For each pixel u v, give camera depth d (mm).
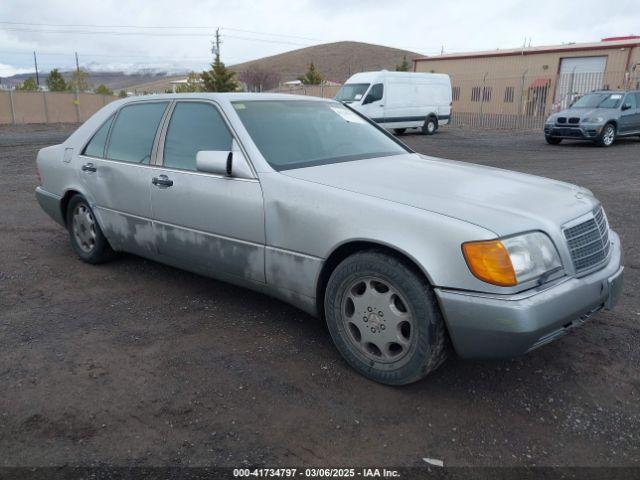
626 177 10305
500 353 2727
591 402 2961
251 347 3553
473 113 34062
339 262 3311
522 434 2695
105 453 2539
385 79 20859
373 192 3170
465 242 2729
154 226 4254
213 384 3109
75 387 3072
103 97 37688
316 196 3258
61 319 3975
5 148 16469
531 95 33500
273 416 2820
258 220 3510
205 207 3805
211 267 3930
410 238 2861
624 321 3922
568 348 3537
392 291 2980
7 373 3215
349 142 4230
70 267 5137
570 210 3115
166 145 4199
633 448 2598
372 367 3121
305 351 3502
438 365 2969
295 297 3465
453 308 2748
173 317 4008
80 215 5113
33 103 33594
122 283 4703
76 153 5012
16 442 2615
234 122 3812
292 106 4332
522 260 2734
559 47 33938
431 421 2793
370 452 2559
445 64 41500
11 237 6223
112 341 3631
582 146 16781
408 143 18234
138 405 2906
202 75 49562
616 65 31406
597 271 3094
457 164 4098
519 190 3320
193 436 2662
